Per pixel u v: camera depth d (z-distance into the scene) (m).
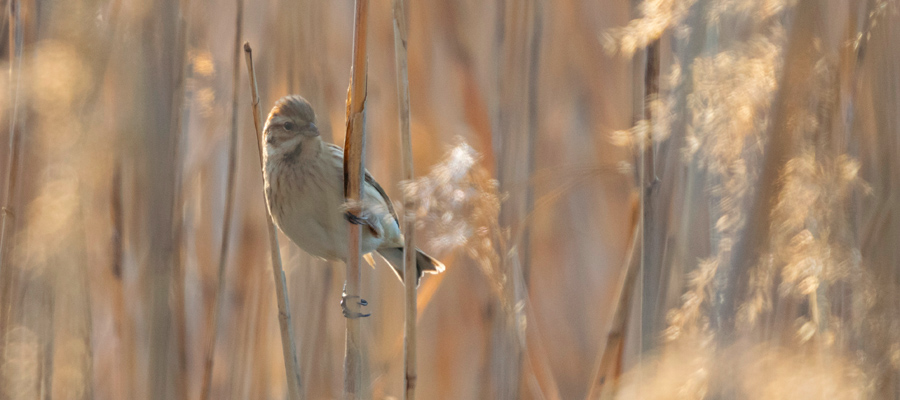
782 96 3.97
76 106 5.24
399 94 5.01
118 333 6.65
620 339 5.45
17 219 5.60
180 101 6.74
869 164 4.99
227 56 8.85
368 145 9.28
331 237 7.25
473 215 4.49
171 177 6.60
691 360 3.71
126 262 6.68
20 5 5.85
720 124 4.02
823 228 4.02
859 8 4.96
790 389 3.50
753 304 3.97
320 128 7.81
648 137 5.26
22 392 5.54
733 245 4.11
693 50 4.40
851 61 4.95
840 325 4.00
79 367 5.72
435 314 8.89
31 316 5.62
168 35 6.50
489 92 8.47
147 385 6.64
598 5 10.90
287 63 7.94
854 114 5.00
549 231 10.59
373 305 8.73
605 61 10.69
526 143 7.60
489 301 7.32
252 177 8.39
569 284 10.63
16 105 5.61
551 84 10.59
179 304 6.77
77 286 5.71
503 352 7.10
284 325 5.80
